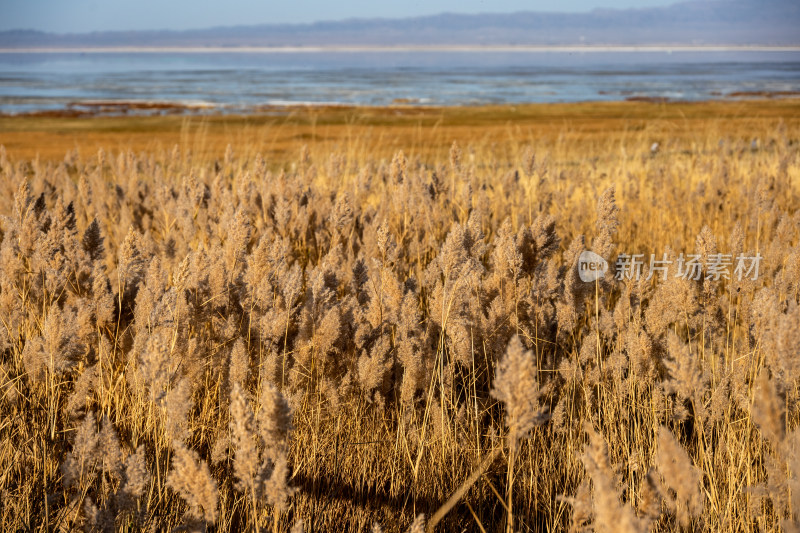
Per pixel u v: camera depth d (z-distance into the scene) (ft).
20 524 7.82
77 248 12.34
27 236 11.96
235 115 127.44
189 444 9.73
